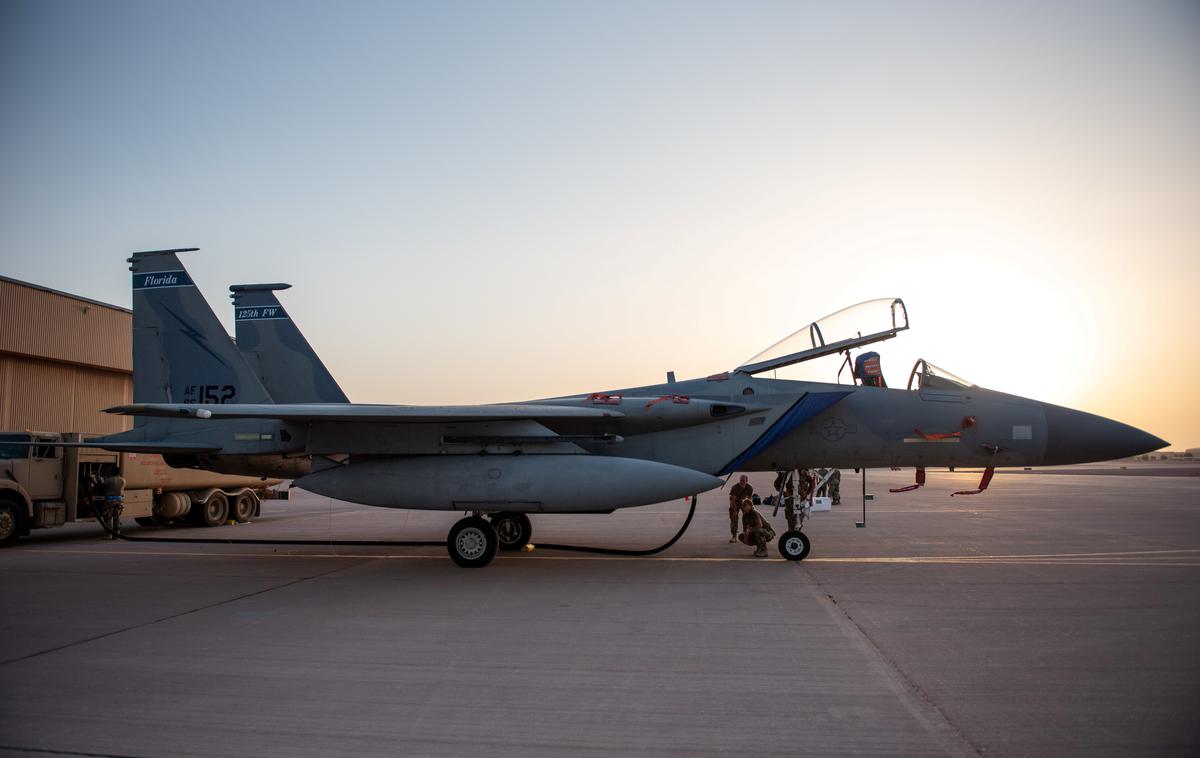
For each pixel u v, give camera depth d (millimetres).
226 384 12648
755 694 4754
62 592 8555
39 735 4215
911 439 10797
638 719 4352
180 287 12953
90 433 23484
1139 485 35781
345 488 10570
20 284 20703
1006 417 10742
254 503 18547
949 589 8188
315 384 13789
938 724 4207
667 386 11656
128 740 4133
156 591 8586
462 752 3914
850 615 6945
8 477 12969
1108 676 5039
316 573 9867
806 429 10969
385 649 5957
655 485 9742
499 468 10133
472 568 10141
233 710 4590
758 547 10953
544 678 5156
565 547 11898
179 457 12656
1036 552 11164
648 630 6480
